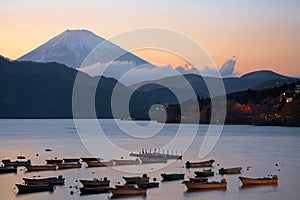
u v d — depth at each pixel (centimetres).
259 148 13712
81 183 6788
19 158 10731
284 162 9925
